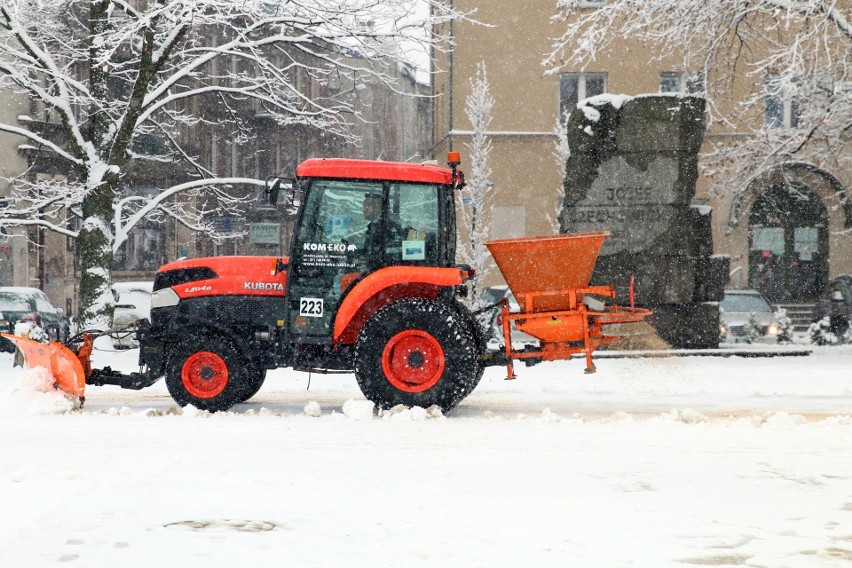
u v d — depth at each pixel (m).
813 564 4.65
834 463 7.36
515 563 4.64
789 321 26.80
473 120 30.53
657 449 8.05
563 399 12.66
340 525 5.39
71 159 21.09
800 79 23.84
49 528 5.30
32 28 22.28
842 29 20.73
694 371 16.67
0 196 33.25
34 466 7.11
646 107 21.98
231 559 4.70
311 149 54.09
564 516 5.62
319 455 7.74
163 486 6.45
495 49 35.69
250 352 10.92
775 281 36.34
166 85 20.88
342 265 10.73
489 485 6.52
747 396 12.95
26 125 34.62
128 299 26.89
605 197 22.27
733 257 35.84
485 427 9.45
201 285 11.18
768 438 8.64
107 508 5.79
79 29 25.02
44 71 20.52
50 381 10.95
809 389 13.52
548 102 35.78
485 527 5.36
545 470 7.07
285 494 6.21
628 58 35.38
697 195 35.81
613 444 8.32
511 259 10.75
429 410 10.12
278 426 9.51
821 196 35.66
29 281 34.97
